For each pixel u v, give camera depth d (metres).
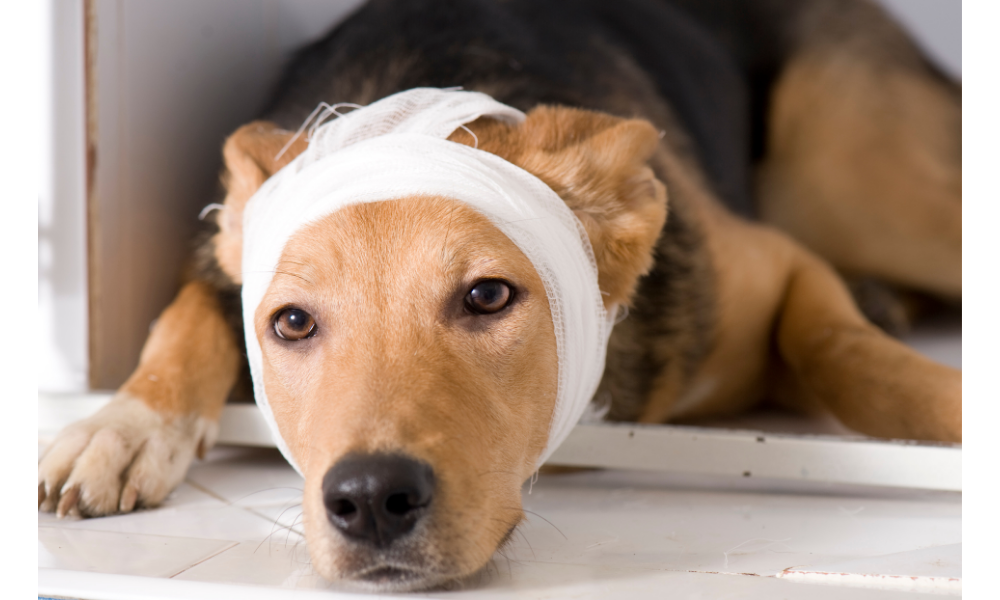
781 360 0.98
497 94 0.84
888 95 1.30
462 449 0.67
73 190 0.90
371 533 0.65
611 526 0.73
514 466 0.70
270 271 0.72
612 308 0.78
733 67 1.31
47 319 0.91
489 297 0.71
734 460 0.79
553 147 0.76
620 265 0.77
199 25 1.00
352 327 0.70
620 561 0.68
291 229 0.72
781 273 0.99
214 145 1.02
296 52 1.00
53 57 0.89
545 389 0.72
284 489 0.80
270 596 0.64
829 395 0.91
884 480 0.78
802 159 1.31
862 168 1.28
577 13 1.08
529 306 0.71
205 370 0.84
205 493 0.80
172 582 0.65
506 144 0.76
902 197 1.27
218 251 0.81
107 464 0.76
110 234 0.91
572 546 0.70
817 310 0.95
